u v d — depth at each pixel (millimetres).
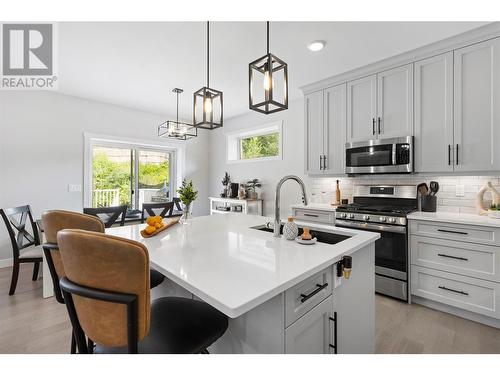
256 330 997
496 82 2164
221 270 1003
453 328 2059
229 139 5410
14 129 3510
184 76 3186
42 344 1859
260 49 2521
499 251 2008
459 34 2277
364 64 2855
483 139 2232
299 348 998
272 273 967
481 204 2404
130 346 795
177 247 1348
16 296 2623
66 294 903
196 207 5648
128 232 1757
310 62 2801
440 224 2289
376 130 2869
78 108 4020
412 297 2504
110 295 783
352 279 1380
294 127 4191
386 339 1919
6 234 3479
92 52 2590
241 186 4867
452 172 2416
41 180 3711
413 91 2613
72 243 790
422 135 2564
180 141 5344
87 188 4105
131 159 4770
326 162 3338
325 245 1373
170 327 1035
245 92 3734
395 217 2553
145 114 4801
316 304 1087
